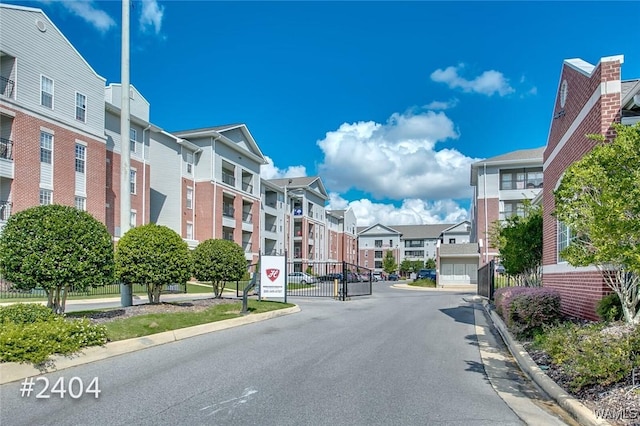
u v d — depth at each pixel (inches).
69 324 277.9
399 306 705.6
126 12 472.1
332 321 495.8
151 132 1376.7
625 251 205.2
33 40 908.0
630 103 335.6
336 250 2935.5
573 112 412.8
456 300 864.3
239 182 1681.8
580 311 390.6
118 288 922.1
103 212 1063.0
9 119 869.8
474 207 1825.8
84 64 1032.2
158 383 231.3
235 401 204.1
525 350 305.7
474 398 216.5
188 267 460.8
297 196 2324.1
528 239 602.9
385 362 290.4
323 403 202.8
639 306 299.7
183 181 1443.2
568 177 257.9
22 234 318.7
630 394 194.2
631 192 209.0
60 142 961.5
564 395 206.8
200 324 398.9
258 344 345.1
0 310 281.4
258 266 646.5
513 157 1494.8
